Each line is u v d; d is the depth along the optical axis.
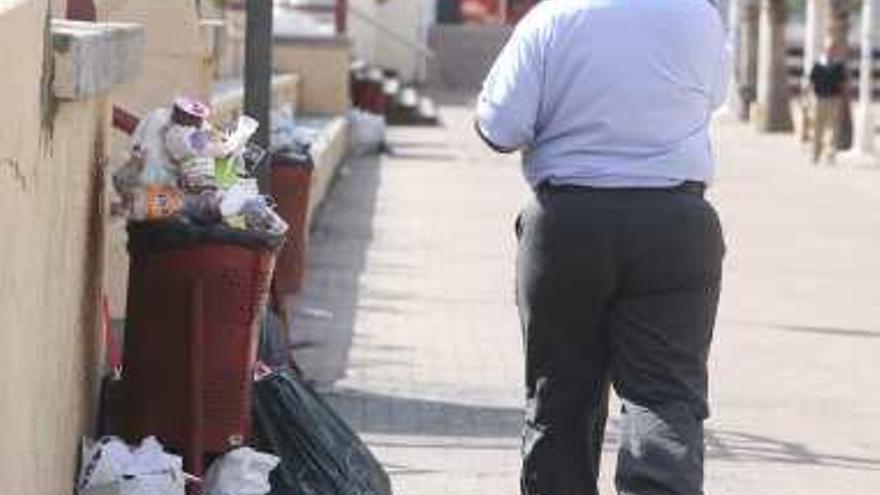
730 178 68.56
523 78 15.21
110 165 19.86
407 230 47.97
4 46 12.37
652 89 15.10
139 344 17.14
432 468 21.44
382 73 101.56
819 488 21.22
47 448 14.74
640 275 15.07
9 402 13.02
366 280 38.06
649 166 15.07
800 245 47.81
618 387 15.27
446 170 67.31
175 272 17.02
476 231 48.22
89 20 23.73
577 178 15.10
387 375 27.45
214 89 37.28
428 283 38.16
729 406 26.08
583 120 15.16
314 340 30.31
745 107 102.50
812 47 83.44
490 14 127.50
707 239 15.16
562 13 15.21
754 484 21.31
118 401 17.42
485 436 23.38
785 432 24.41
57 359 15.14
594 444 15.79
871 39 78.12
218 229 16.95
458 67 123.12
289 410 17.31
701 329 15.24
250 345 17.17
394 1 115.00
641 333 15.12
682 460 14.66
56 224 14.91
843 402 26.69
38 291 14.16
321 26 75.25
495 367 28.50
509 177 64.88
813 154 76.25
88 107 16.36
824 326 34.16
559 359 15.45
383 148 73.94
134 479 16.11
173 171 17.16
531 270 15.29
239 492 16.77
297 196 33.34
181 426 17.06
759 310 36.00
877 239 49.62
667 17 15.23
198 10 28.95
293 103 63.75
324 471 17.19
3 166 12.49
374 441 22.83
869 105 78.06
